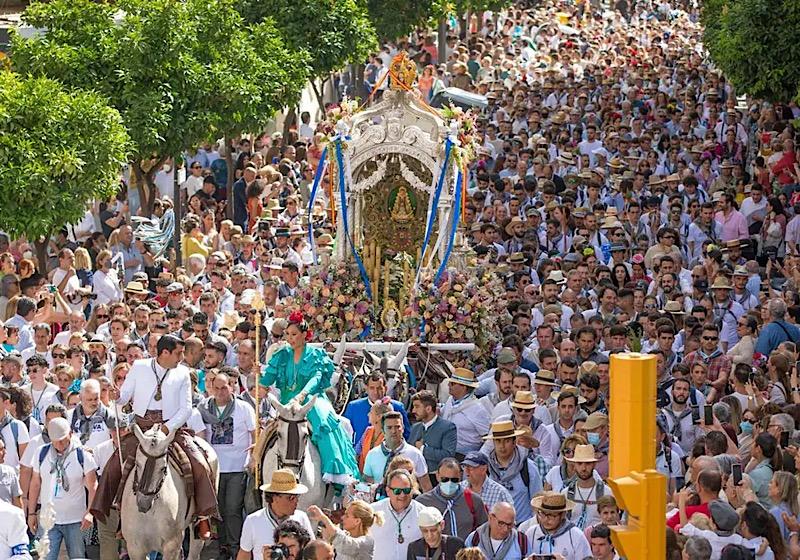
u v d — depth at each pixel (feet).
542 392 148.97
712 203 239.91
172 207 241.35
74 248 217.77
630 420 62.34
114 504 130.52
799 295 190.60
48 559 135.95
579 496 126.31
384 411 135.85
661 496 62.28
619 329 170.71
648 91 356.38
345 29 289.53
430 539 112.78
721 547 112.06
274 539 107.86
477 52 426.10
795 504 122.01
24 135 192.95
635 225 240.94
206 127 230.27
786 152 265.13
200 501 131.44
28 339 172.04
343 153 177.06
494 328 175.01
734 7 266.57
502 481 130.00
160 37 225.15
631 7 597.11
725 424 140.26
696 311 183.42
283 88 252.21
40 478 136.46
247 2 285.23
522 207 251.60
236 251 224.74
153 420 129.80
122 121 208.64
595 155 286.05
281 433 129.49
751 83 265.13
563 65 420.77
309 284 177.58
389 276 177.68
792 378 155.02
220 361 151.94
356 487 128.36
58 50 220.84
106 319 180.65
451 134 175.01
